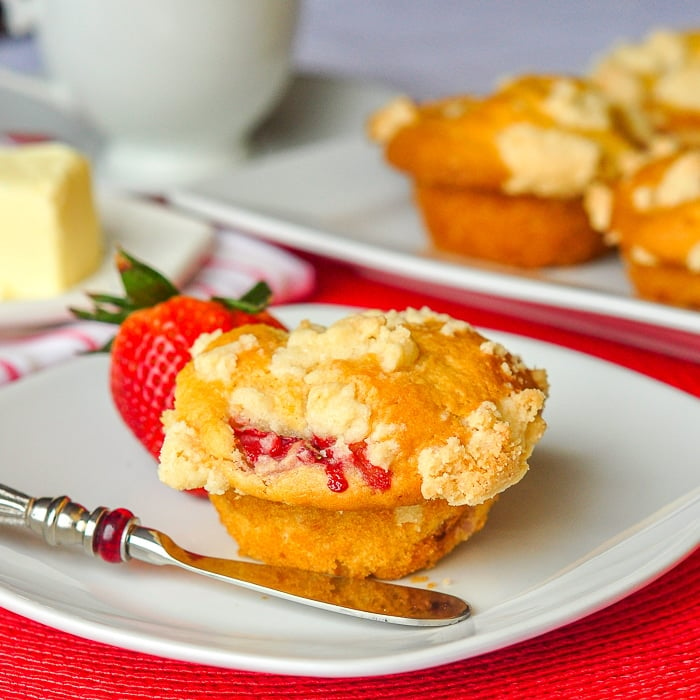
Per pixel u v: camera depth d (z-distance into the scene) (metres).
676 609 0.47
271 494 0.47
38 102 0.74
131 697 0.46
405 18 0.93
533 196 0.63
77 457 0.51
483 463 0.47
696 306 0.60
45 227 0.58
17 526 0.48
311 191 0.67
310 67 0.84
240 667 0.44
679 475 0.50
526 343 0.54
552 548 0.48
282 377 0.47
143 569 0.47
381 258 0.60
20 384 0.52
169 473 0.47
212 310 0.50
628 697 0.45
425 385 0.47
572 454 0.51
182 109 0.69
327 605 0.46
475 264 0.64
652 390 0.52
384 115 0.68
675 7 0.92
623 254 0.61
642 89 0.70
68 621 0.45
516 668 0.46
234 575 0.47
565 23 0.91
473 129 0.64
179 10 0.66
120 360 0.50
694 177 0.60
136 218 0.64
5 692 0.46
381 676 0.46
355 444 0.47
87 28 0.67
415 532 0.48
